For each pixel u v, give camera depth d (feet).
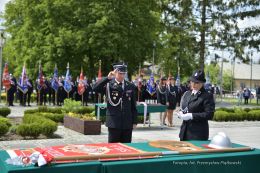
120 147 15.29
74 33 103.65
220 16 125.90
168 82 54.34
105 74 114.62
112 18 104.32
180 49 127.03
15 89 83.15
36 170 11.97
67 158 12.74
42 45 109.09
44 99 87.15
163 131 48.80
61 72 108.06
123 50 108.17
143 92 78.43
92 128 43.39
